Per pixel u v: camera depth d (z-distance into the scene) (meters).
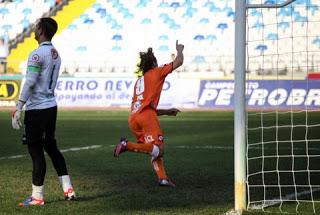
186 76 49.28
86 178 19.55
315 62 53.56
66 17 61.62
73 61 56.31
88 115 44.66
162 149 16.98
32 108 14.95
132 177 19.70
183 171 20.97
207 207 14.81
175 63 17.03
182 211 14.34
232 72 54.56
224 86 48.16
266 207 14.80
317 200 15.87
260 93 46.56
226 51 57.91
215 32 59.19
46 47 15.05
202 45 58.28
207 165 22.50
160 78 17.17
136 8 61.44
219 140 31.20
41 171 15.11
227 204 15.17
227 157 24.77
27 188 17.53
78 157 24.84
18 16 62.28
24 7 62.84
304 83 46.31
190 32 59.25
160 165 17.69
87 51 58.84
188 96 48.25
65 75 50.25
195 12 60.66
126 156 24.94
